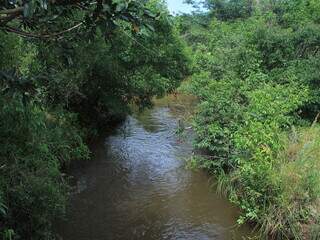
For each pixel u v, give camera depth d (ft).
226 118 34.47
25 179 20.25
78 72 34.65
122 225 27.96
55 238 24.72
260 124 30.07
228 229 27.20
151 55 43.80
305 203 25.11
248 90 39.09
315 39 46.29
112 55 41.11
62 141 31.17
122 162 40.27
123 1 9.65
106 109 48.88
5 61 21.65
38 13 11.31
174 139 47.65
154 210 30.17
